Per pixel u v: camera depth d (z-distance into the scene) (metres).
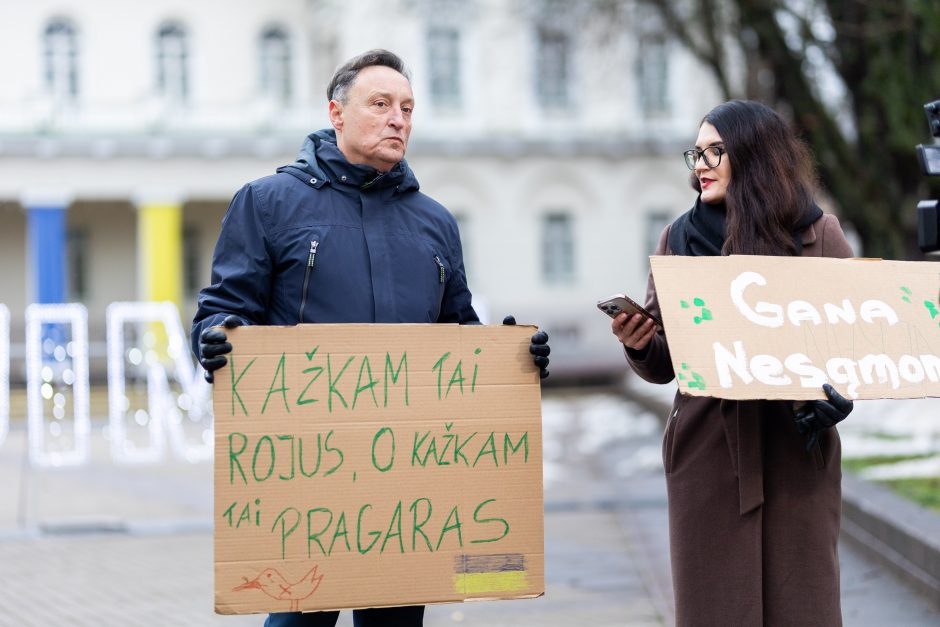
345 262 4.46
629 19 23.72
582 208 40.84
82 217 40.53
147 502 13.44
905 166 16.95
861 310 4.38
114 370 17.97
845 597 8.20
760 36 17.19
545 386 36.06
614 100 40.81
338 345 4.14
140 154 37.06
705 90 30.23
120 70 39.62
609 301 4.43
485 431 4.21
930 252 5.72
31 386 17.30
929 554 8.15
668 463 4.63
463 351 4.21
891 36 15.88
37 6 39.03
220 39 40.31
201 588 9.03
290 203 4.49
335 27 39.94
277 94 40.69
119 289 40.69
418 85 39.62
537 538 4.21
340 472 4.11
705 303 4.27
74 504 13.29
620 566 9.68
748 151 4.54
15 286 39.62
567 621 7.91
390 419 4.15
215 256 4.53
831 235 4.59
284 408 4.09
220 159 37.69
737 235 4.49
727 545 4.45
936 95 15.38
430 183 39.78
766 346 4.24
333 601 4.07
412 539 4.14
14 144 36.16
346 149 4.55
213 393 4.06
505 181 40.19
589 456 18.12
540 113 40.53
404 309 4.48
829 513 4.45
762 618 4.40
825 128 17.08
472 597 4.16
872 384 4.25
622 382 34.38
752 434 4.42
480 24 39.62
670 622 7.81
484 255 40.06
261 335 4.09
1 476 15.81
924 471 11.28
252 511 4.05
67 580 9.38
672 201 41.44
